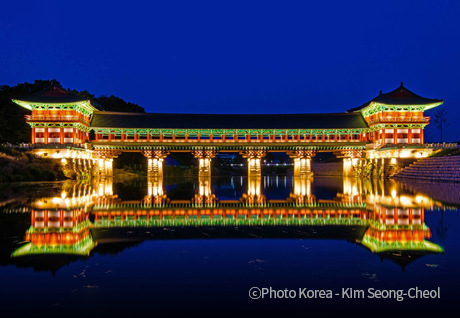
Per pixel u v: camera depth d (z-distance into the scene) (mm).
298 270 8875
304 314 6477
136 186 40125
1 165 41531
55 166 48812
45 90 56844
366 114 66750
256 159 62000
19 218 16047
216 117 64562
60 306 6727
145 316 6316
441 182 41938
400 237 12328
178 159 103812
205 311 6562
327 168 81312
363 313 6520
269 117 65188
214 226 14594
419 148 56125
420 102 60281
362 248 10883
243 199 25484
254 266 9172
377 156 60062
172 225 14797
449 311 6555
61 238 12148
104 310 6570
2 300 6996
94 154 59000
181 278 8297
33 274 8492
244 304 6895
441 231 13242
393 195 27297
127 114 63500
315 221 15766
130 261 9594
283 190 34031
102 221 15672
